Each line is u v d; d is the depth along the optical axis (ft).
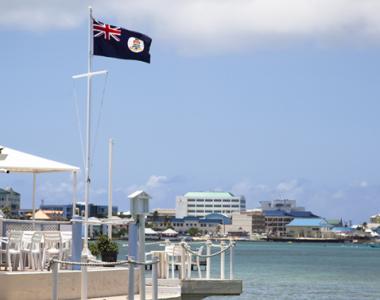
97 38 140.67
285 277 369.30
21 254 106.52
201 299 127.44
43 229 121.08
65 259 114.52
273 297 248.11
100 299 105.81
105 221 111.75
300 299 245.65
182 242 128.06
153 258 94.07
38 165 121.19
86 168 133.18
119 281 111.34
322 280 354.95
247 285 303.07
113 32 141.90
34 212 138.92
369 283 340.80
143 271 94.94
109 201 152.66
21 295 97.86
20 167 119.75
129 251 112.06
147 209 95.40
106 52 141.08
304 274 408.87
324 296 263.70
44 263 108.58
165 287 122.83
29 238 108.99
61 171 131.03
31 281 99.04
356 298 259.80
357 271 466.70
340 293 279.69
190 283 125.70
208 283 126.31
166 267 131.23
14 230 114.21
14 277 97.30
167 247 134.31
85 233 124.36
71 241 114.42
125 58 142.51
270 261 637.71
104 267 117.60
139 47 143.64
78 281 104.63
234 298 237.86
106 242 138.21
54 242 112.16
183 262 127.85
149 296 111.45
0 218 114.52
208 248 132.05
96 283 107.55
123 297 108.37
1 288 95.91
